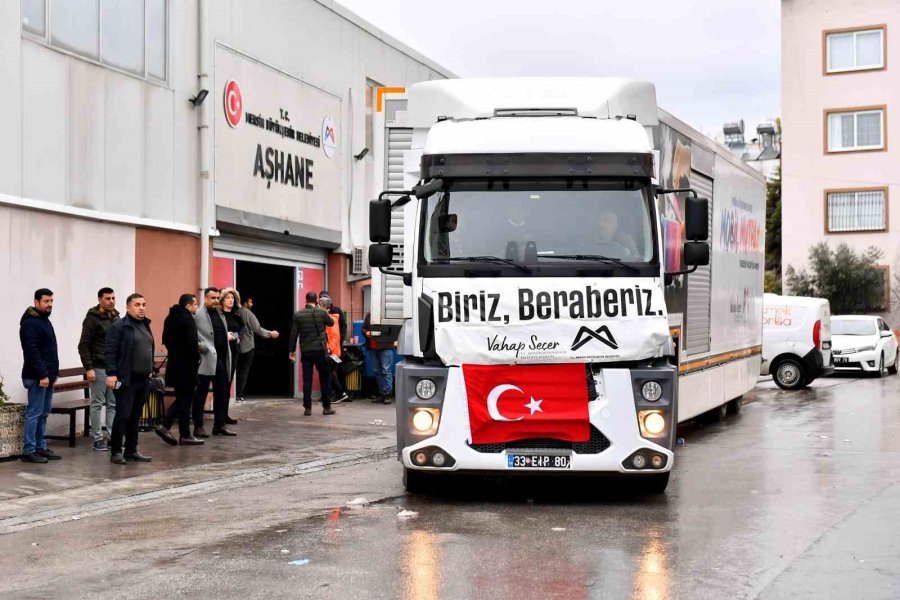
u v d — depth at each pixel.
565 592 6.30
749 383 18.19
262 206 18.64
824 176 45.12
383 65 23.61
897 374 31.16
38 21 13.57
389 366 19.23
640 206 9.45
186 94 16.62
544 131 9.58
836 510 9.03
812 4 45.28
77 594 6.39
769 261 57.19
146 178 15.66
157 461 11.99
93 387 12.88
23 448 11.81
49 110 13.73
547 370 9.06
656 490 9.91
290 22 19.62
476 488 10.34
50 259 13.76
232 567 6.99
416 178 10.62
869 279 43.69
